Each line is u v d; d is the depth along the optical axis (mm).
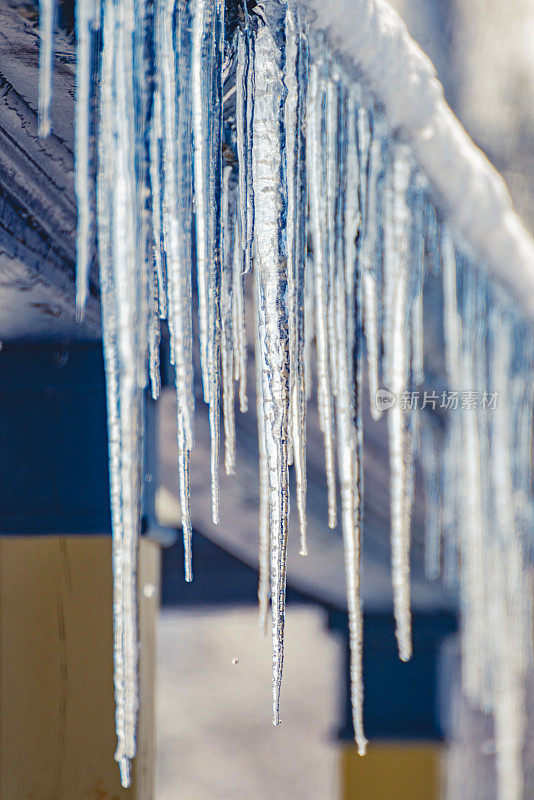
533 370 3660
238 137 2473
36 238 2611
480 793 4910
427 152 2793
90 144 2457
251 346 3010
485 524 3654
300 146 2537
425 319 3354
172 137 2395
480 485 3566
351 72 2629
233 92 2494
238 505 4270
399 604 2807
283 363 2502
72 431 2910
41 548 2939
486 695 4238
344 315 2660
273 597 2498
